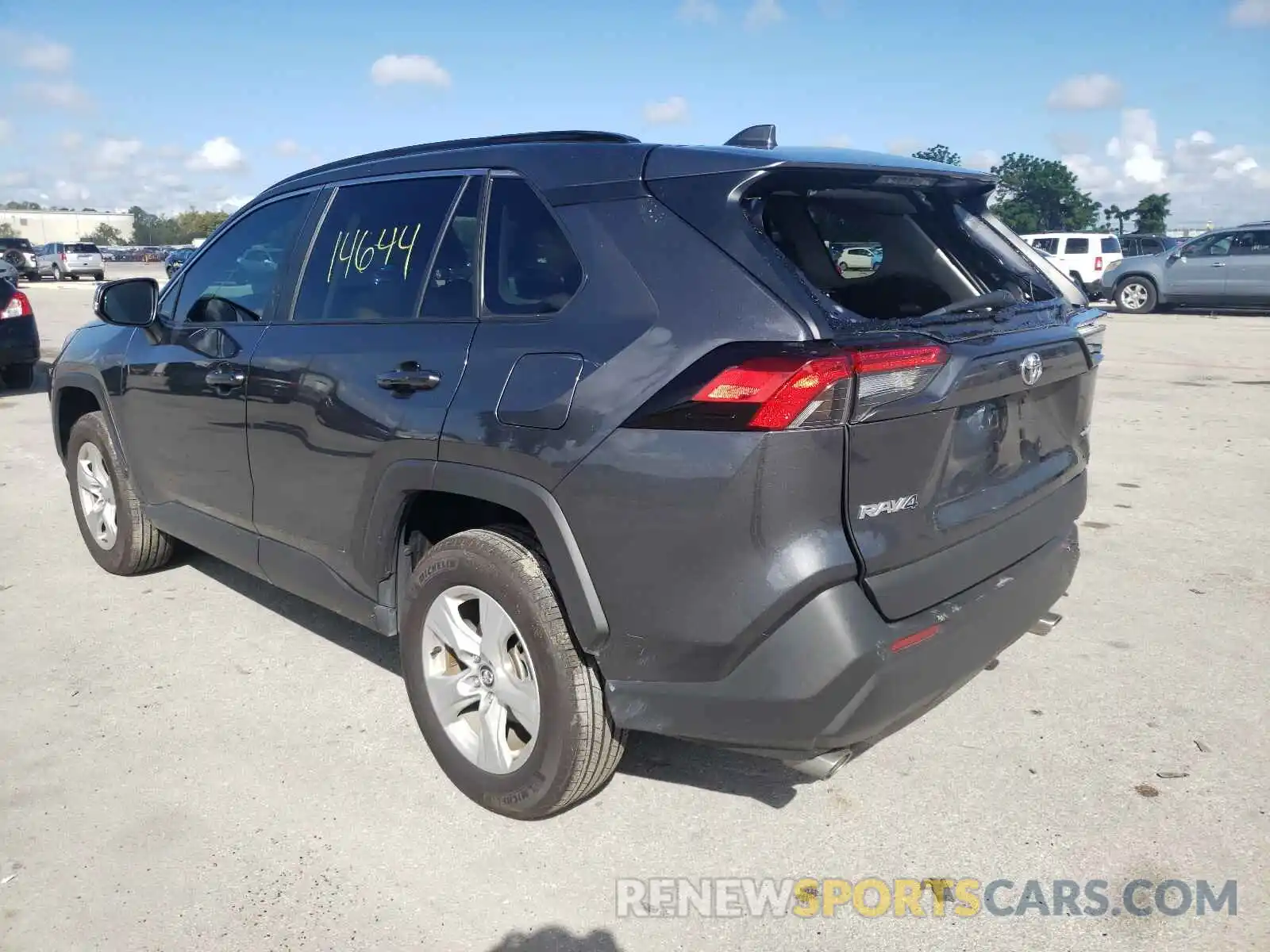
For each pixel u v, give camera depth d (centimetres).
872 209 323
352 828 307
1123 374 1207
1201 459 761
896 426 249
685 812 315
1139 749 346
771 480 238
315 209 383
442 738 321
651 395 252
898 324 260
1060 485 325
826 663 242
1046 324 307
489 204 314
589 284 276
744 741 255
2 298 1080
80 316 2247
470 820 311
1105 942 258
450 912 271
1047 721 365
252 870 288
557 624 281
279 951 257
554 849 297
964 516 275
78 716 375
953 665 267
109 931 264
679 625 254
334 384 336
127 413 464
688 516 247
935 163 324
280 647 435
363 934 263
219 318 414
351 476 332
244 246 417
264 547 392
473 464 289
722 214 261
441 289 319
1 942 261
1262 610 464
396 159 360
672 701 262
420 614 320
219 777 335
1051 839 298
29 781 332
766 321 243
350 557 343
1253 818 306
